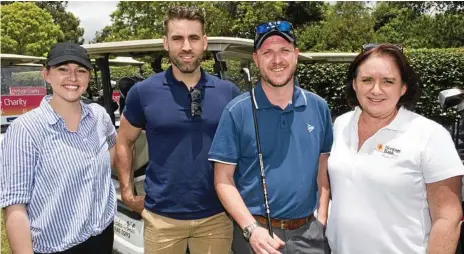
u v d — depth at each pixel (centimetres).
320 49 2117
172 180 242
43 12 3169
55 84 205
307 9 3078
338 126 204
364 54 186
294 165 205
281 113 206
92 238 214
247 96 211
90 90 553
